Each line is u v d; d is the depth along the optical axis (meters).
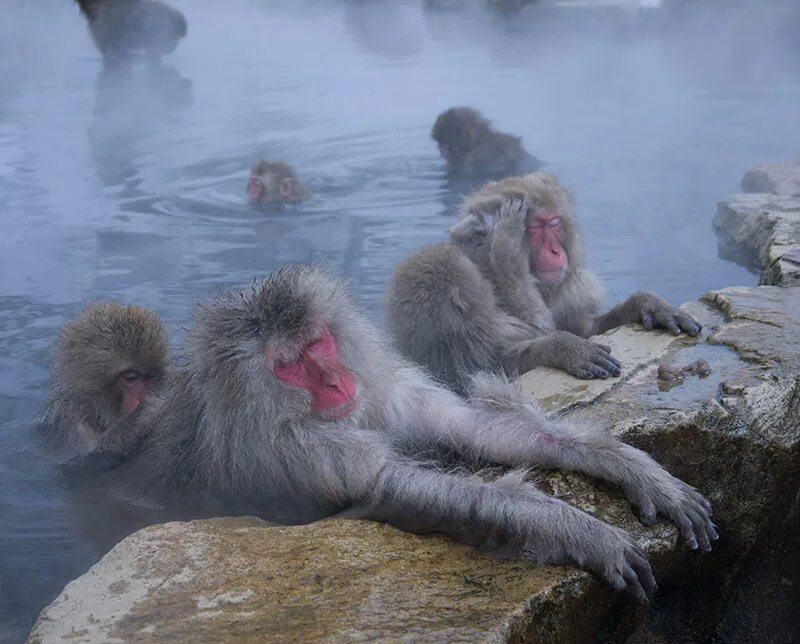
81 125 16.02
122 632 3.89
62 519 5.89
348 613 3.96
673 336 6.35
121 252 10.55
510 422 5.30
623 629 4.65
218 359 5.27
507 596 4.10
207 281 9.73
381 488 4.91
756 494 5.15
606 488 4.89
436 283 7.23
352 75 19.45
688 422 5.12
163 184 13.09
